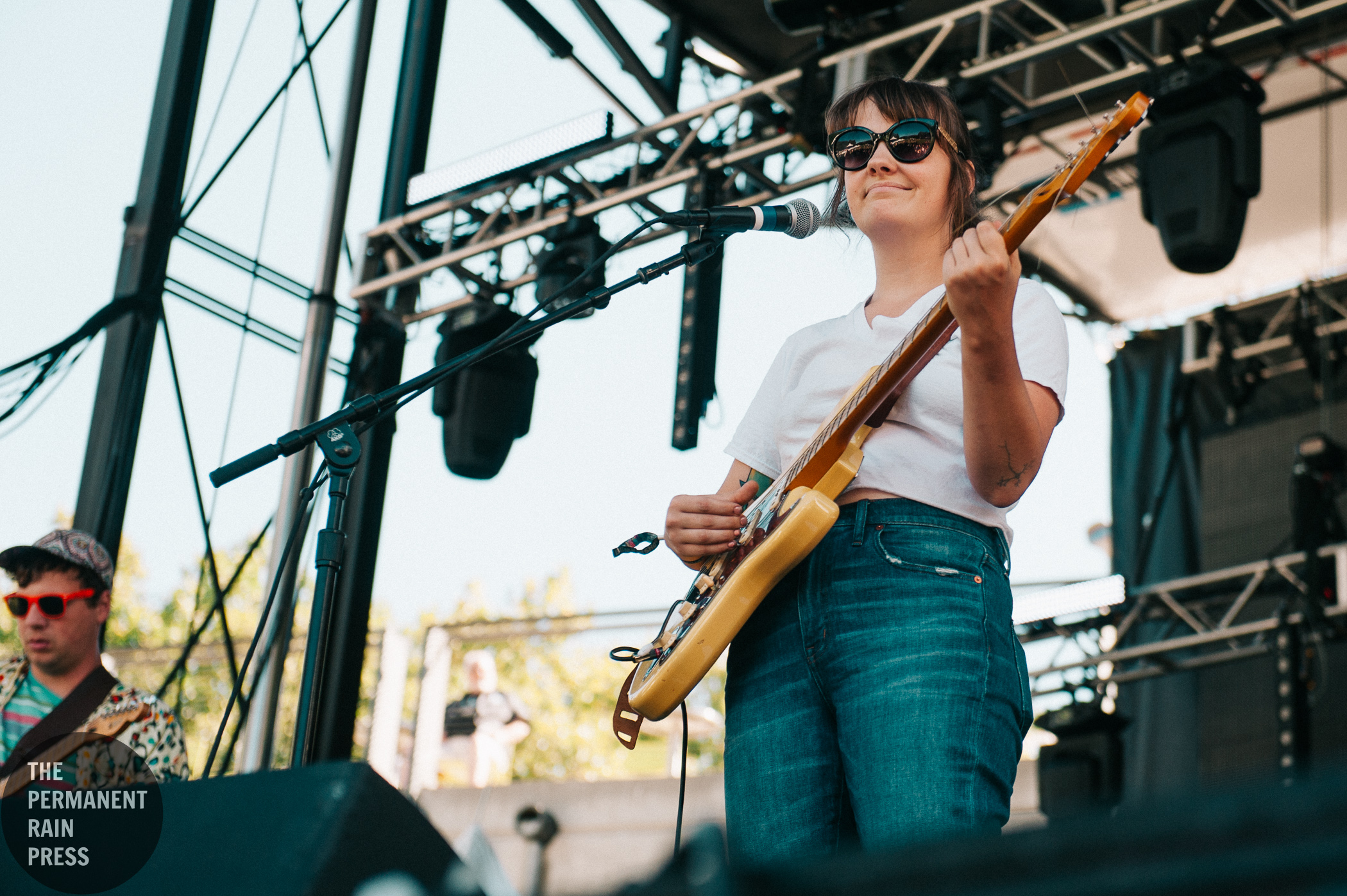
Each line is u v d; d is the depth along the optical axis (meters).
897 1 5.53
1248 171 5.32
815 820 1.63
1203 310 7.96
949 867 0.38
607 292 2.24
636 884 0.42
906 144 1.91
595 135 5.81
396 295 6.38
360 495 5.47
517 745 15.90
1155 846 0.35
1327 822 0.33
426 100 6.39
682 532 1.80
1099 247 7.62
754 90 5.77
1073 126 6.38
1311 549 6.46
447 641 8.73
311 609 2.05
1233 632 6.77
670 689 1.69
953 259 1.50
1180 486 7.53
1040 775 6.78
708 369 5.75
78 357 4.81
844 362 1.88
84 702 2.72
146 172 5.02
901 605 1.63
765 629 1.72
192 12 5.13
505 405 6.20
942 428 1.72
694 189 5.91
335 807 0.99
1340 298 7.42
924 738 1.54
